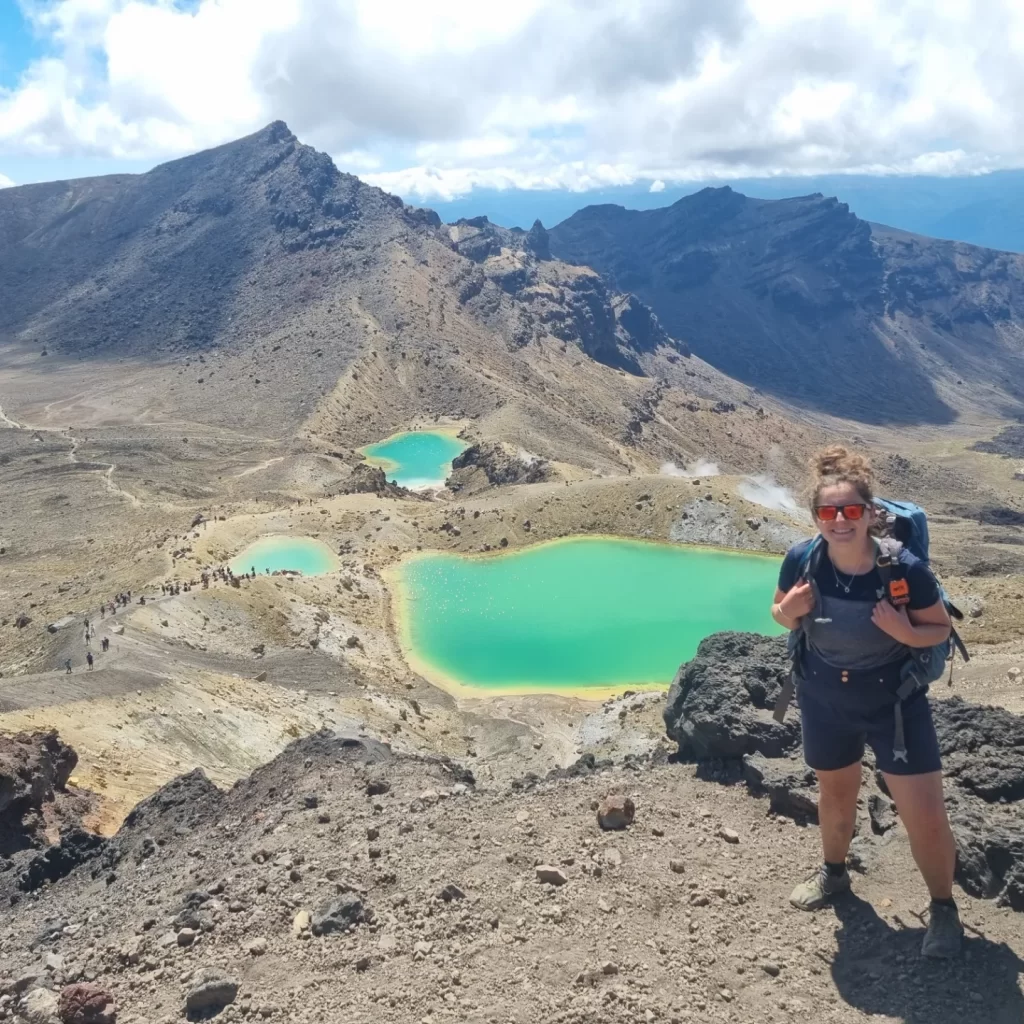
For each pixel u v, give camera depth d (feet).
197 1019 28.63
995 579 220.43
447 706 255.09
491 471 655.35
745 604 343.26
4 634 301.22
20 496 622.54
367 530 435.12
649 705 203.31
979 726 40.60
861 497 25.02
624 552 404.16
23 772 100.17
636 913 31.19
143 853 55.62
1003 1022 24.13
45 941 41.81
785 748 41.29
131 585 331.36
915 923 28.66
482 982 28.22
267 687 215.72
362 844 39.32
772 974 27.58
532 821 38.78
